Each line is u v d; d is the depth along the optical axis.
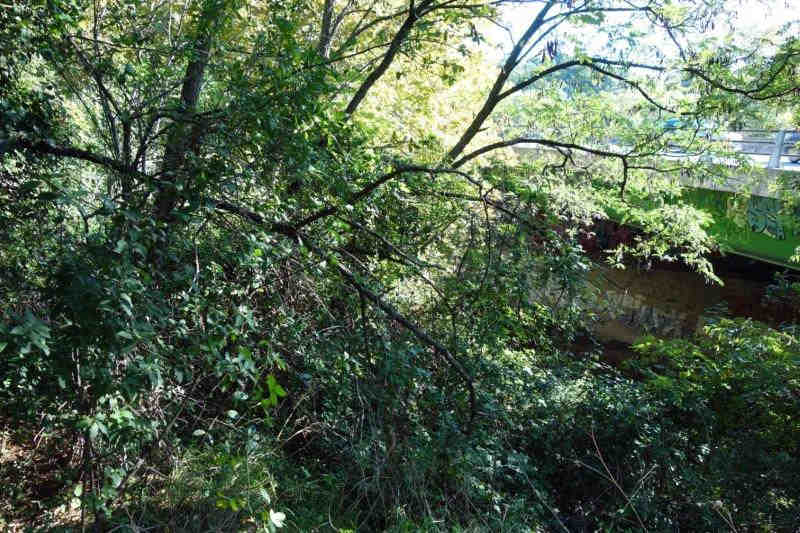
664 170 9.85
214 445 5.08
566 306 6.69
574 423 7.97
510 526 5.67
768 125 10.10
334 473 5.69
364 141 5.41
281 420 5.69
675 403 8.30
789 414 8.39
